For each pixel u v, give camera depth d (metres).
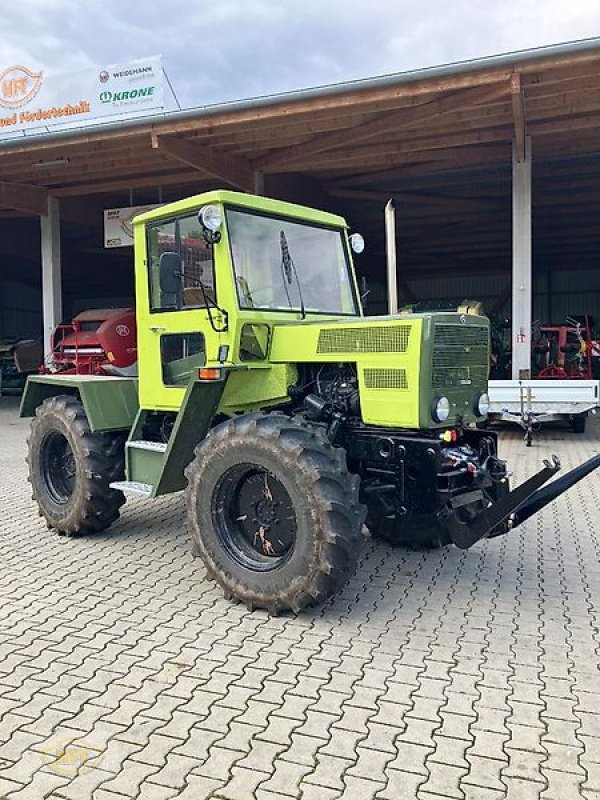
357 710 3.02
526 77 9.98
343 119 11.69
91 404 5.31
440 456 4.08
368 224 20.30
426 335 4.06
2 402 19.47
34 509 6.77
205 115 11.45
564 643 3.69
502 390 10.49
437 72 9.95
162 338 4.98
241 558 4.15
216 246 4.46
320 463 3.82
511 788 2.50
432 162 14.78
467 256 24.89
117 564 5.00
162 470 4.53
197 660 3.49
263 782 2.53
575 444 10.68
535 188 16.62
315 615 4.05
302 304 4.87
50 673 3.36
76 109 12.55
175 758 2.68
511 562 5.05
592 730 2.87
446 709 3.03
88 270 28.02
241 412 4.78
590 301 26.48
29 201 16.19
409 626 3.90
